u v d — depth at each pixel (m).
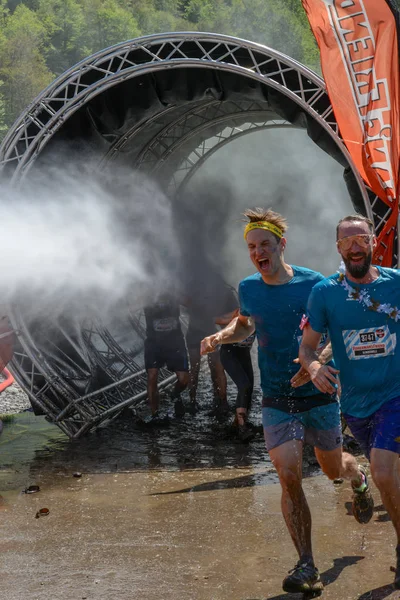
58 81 7.82
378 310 3.26
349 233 3.22
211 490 5.25
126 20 96.50
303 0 6.52
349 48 6.46
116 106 8.13
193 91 7.89
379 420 3.29
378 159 6.41
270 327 3.54
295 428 3.48
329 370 3.20
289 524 3.33
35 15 93.25
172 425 7.82
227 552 3.94
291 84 7.26
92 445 7.01
